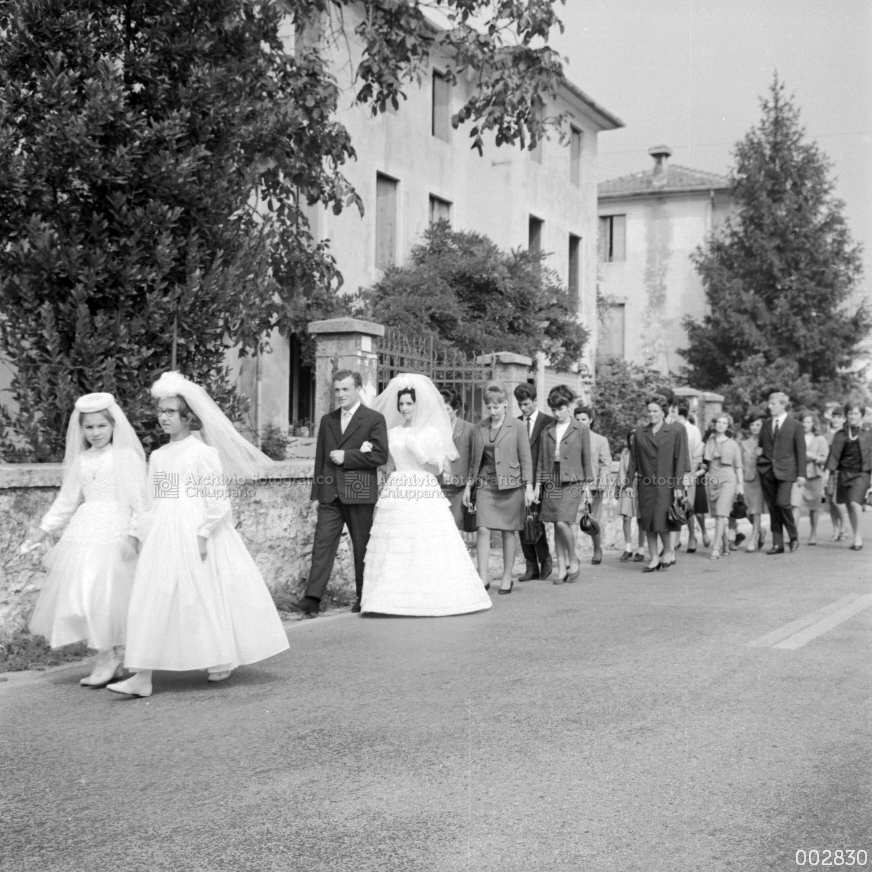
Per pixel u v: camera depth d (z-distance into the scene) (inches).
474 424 402.9
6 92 316.8
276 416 737.6
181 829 149.4
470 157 1001.5
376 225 870.4
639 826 148.3
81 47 323.9
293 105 432.8
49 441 325.1
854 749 183.9
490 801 158.7
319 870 134.6
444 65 944.9
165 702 225.3
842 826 148.3
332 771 174.1
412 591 338.3
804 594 380.8
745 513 548.4
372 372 422.3
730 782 166.7
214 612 231.5
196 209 348.5
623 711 209.5
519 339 846.5
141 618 227.3
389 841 143.8
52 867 137.0
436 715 207.8
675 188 1366.9
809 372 1286.9
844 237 1258.0
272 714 212.1
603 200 1416.1
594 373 1133.1
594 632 300.2
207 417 241.8
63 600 233.9
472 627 312.7
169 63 348.5
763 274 1272.1
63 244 323.9
